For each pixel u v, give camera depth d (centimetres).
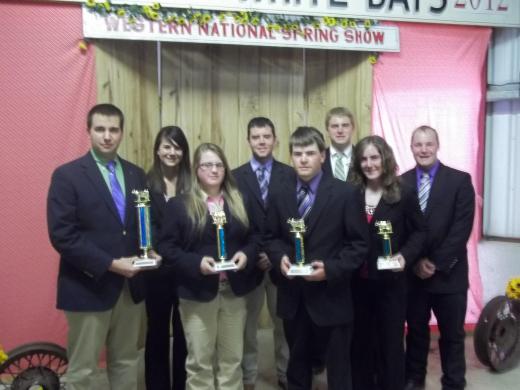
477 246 414
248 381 276
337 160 293
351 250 222
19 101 308
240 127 373
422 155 265
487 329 294
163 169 257
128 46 335
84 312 218
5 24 303
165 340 253
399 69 379
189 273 224
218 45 363
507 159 450
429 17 375
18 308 314
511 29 414
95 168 224
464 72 391
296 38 348
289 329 238
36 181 314
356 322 252
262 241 246
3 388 278
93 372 226
